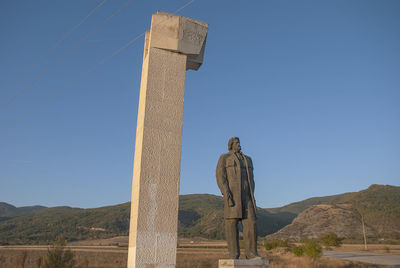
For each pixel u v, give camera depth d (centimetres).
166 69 1012
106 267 3556
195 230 14550
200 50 1073
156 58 1007
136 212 885
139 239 859
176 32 1039
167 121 974
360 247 7544
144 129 940
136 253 848
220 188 1061
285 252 5925
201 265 3794
